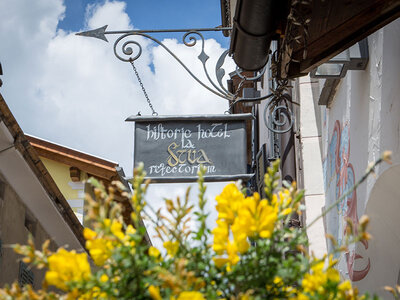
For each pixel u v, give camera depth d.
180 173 6.30
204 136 6.38
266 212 2.20
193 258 2.21
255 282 2.17
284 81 4.61
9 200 7.67
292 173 8.88
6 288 2.12
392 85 4.50
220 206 2.33
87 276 2.13
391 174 4.66
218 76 6.41
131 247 2.18
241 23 4.09
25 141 6.97
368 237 2.06
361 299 2.14
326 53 4.06
